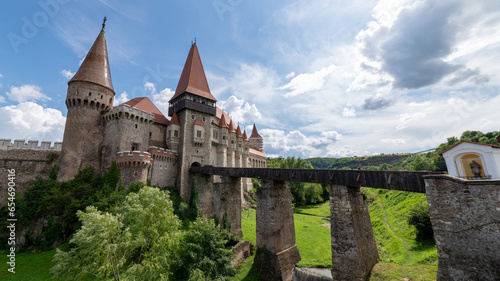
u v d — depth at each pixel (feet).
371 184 56.34
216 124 186.19
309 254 93.71
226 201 115.65
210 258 63.21
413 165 187.93
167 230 60.49
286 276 78.07
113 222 49.06
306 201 246.47
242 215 164.04
